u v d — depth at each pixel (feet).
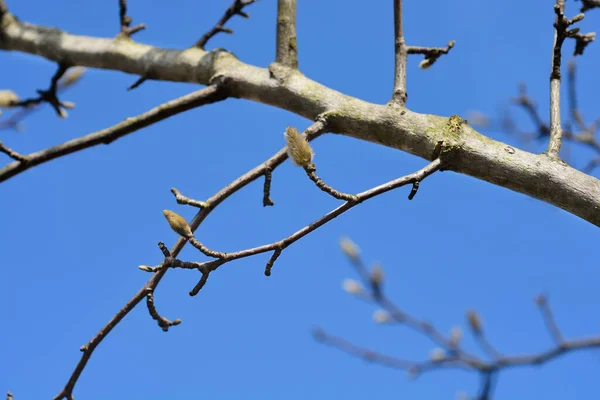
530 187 10.75
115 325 11.28
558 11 11.76
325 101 12.35
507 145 11.04
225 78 13.48
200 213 11.09
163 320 11.03
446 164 11.08
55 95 16.63
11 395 11.58
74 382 11.69
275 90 12.94
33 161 12.50
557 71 11.82
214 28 15.17
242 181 11.18
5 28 17.43
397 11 12.94
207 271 10.13
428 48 13.04
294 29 13.46
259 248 10.09
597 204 10.29
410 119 11.61
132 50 15.83
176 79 14.99
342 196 9.93
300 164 9.89
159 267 10.02
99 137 12.65
